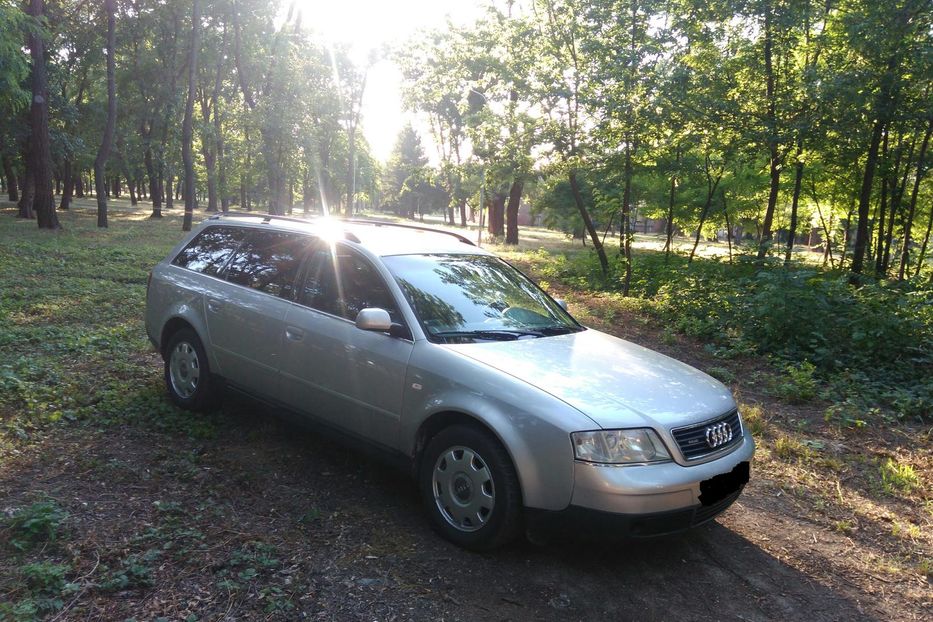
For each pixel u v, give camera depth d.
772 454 5.88
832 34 13.61
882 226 16.23
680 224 22.36
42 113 22.95
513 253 29.45
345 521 4.04
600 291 17.14
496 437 3.65
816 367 8.86
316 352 4.57
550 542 3.96
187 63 40.47
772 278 10.22
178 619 2.99
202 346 5.51
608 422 3.46
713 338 10.85
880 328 8.86
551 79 16.75
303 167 36.12
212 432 5.23
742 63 14.54
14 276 12.51
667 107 14.17
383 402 4.19
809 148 14.25
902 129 13.51
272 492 4.36
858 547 4.30
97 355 7.29
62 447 4.80
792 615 3.47
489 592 3.42
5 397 5.64
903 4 11.58
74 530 3.64
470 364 3.86
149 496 4.15
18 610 2.86
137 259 16.70
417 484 4.64
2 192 68.50
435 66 32.91
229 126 38.72
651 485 3.37
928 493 5.20
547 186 18.67
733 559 4.00
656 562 3.87
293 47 34.16
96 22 34.50
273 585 3.30
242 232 5.73
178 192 91.38
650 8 14.62
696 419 3.70
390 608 3.21
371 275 4.56
